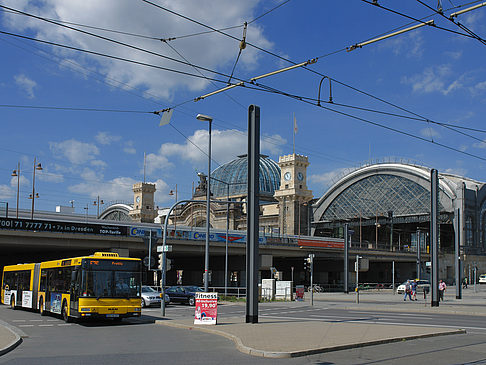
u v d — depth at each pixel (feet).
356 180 387.14
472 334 69.31
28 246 191.72
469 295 224.12
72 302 88.69
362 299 188.65
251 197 83.61
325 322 84.02
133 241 206.80
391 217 357.82
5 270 141.79
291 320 92.48
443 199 354.74
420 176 351.25
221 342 61.72
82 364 45.65
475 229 355.77
